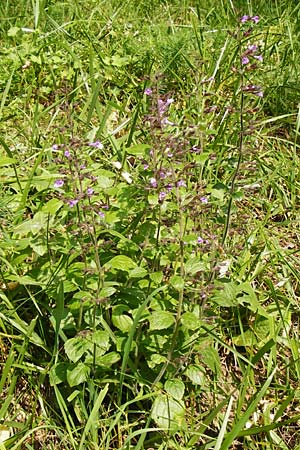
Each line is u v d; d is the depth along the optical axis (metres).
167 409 0.69
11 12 1.46
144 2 1.55
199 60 0.82
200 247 0.76
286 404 0.70
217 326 0.82
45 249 0.75
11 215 0.85
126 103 1.16
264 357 0.83
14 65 1.21
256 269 0.90
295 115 1.21
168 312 0.67
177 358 0.70
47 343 0.79
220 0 1.54
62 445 0.73
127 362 0.72
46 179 0.90
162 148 0.69
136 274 0.68
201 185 0.75
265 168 1.06
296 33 1.42
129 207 0.76
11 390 0.69
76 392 0.71
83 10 1.48
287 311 0.85
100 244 0.72
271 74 1.28
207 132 0.79
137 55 1.30
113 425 0.68
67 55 1.27
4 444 0.67
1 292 0.77
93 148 0.99
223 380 0.80
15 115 1.16
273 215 1.02
